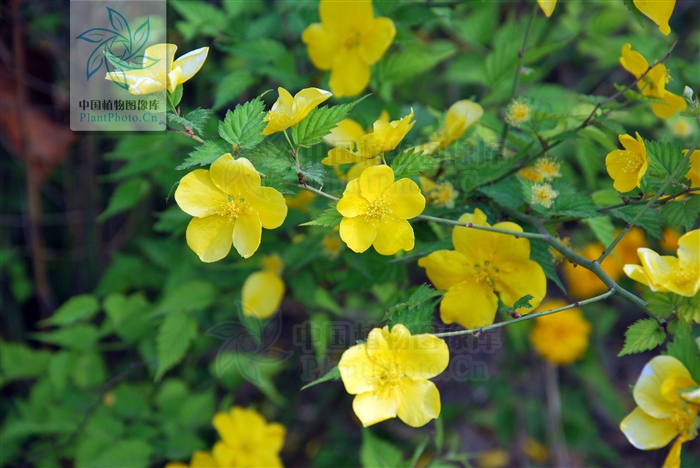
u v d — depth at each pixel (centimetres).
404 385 54
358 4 62
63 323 71
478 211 57
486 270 57
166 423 73
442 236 62
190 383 82
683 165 54
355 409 54
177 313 69
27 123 81
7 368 74
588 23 79
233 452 69
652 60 71
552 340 83
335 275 67
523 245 56
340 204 53
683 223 55
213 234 54
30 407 75
